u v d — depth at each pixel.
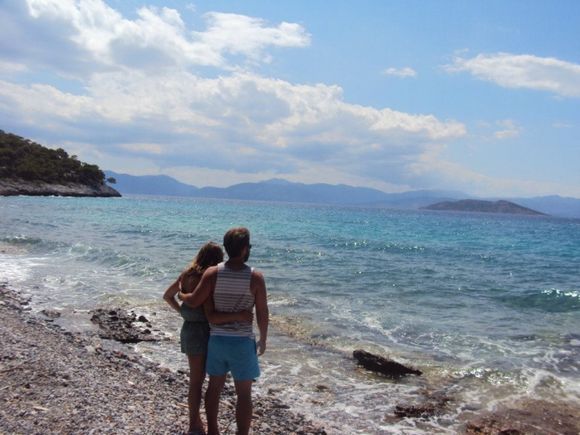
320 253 28.31
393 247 34.09
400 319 14.03
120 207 88.38
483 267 26.52
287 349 11.05
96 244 28.06
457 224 88.69
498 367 10.23
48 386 6.44
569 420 7.85
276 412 7.47
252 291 4.98
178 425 5.76
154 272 19.70
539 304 16.97
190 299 5.08
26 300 14.59
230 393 8.10
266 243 33.62
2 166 126.25
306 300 16.00
